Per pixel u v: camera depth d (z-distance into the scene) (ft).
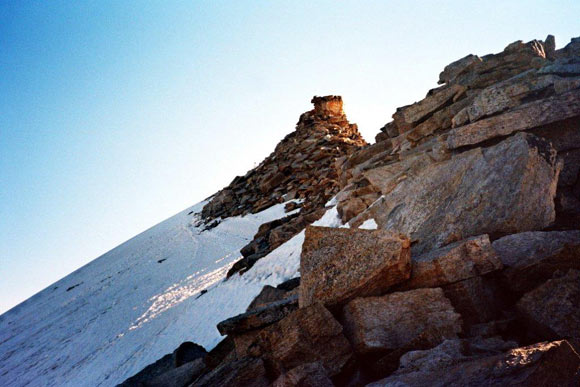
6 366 112.06
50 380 75.56
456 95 45.73
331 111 232.73
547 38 47.50
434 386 9.23
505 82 32.89
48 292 319.06
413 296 15.51
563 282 12.46
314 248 19.27
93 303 163.12
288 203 168.04
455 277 15.76
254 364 15.58
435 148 38.01
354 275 17.03
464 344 11.73
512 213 18.93
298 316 15.97
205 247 172.55
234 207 222.07
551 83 29.12
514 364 8.15
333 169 169.17
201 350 38.93
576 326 11.03
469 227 20.13
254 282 65.31
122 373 55.57
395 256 16.48
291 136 232.94
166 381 31.07
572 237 15.49
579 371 7.67
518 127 26.91
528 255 15.79
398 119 60.59
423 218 23.97
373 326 14.88
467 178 22.79
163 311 89.51
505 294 16.15
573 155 24.08
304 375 12.09
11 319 248.11
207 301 72.49
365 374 14.26
